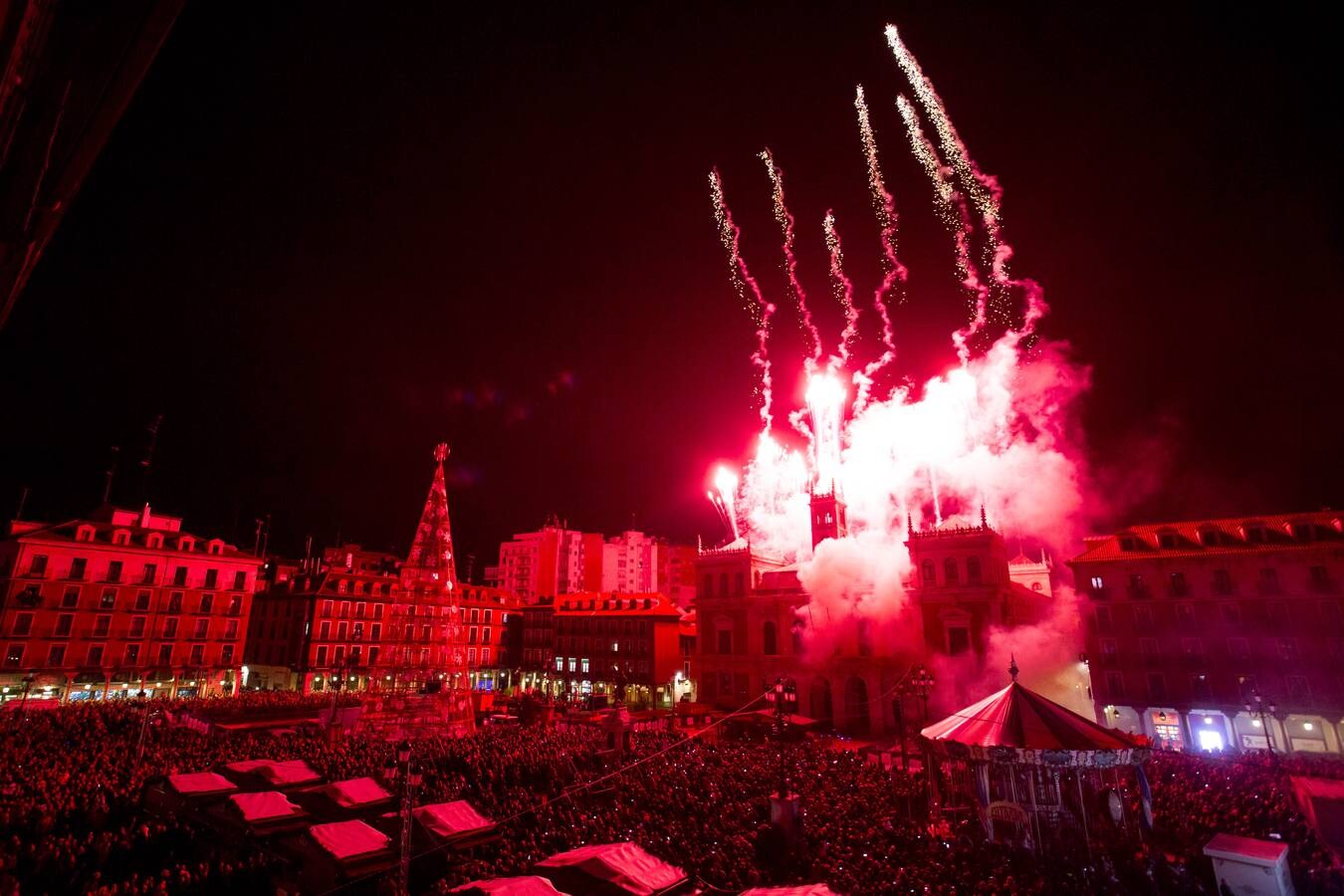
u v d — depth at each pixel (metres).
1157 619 53.31
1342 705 45.59
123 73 3.89
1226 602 51.25
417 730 47.88
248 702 53.47
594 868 18.23
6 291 5.00
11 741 34.41
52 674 61.78
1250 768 34.12
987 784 25.25
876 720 60.09
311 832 20.45
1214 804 27.41
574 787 29.73
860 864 21.17
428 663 51.47
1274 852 19.55
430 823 22.11
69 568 64.38
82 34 3.82
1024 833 24.14
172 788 25.27
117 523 73.69
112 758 31.53
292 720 48.88
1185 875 20.73
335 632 80.81
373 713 49.62
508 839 23.41
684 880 19.23
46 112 4.02
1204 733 50.16
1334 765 36.22
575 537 134.62
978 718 27.05
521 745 38.56
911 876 20.19
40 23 3.62
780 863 22.27
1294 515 52.38
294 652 80.50
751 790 30.42
